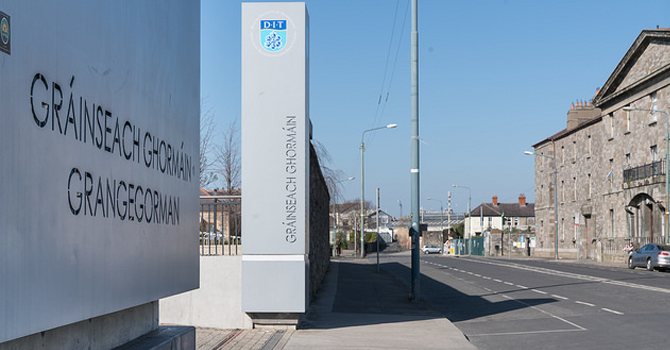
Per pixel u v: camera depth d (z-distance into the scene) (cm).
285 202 1227
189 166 707
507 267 3638
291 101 1235
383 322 1379
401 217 14638
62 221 420
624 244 4372
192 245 713
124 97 525
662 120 3975
